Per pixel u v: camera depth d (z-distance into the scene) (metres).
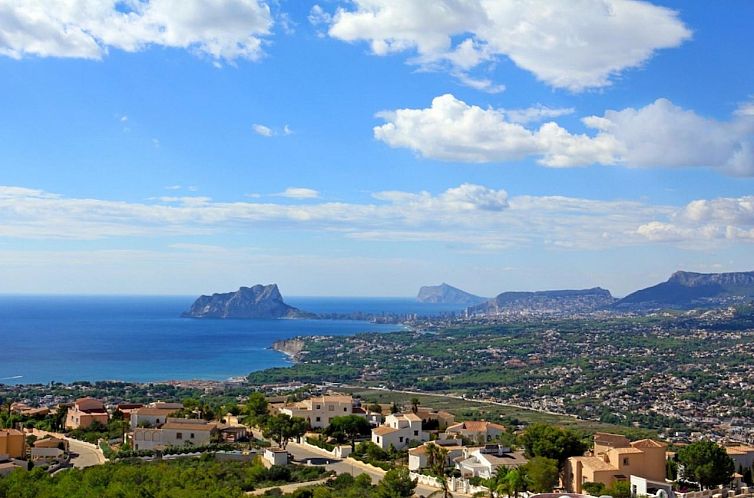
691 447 132.88
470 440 186.38
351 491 122.44
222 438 173.00
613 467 129.00
